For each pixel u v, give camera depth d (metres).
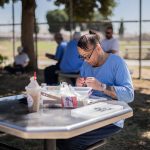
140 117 6.37
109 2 17.22
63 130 2.33
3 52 22.41
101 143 3.38
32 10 12.90
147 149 4.81
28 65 12.70
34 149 4.83
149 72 12.89
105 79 3.43
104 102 3.07
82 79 3.33
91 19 17.78
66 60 6.84
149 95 8.52
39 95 2.76
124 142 5.05
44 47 28.27
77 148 3.19
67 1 15.18
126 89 3.28
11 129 2.38
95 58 3.38
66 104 2.90
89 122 2.49
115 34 15.00
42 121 2.49
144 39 22.52
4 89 9.33
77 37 6.88
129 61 17.42
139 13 11.13
